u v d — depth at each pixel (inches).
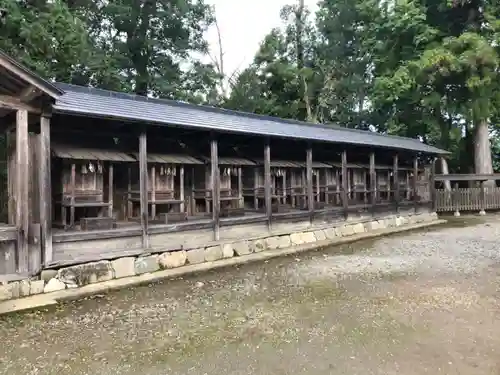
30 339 181.5
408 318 205.2
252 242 388.2
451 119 912.9
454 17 859.4
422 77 789.2
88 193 310.2
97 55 677.9
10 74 225.8
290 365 154.0
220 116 427.2
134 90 890.1
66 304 233.3
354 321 201.8
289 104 1117.7
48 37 418.6
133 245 302.5
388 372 147.3
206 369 151.6
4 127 286.4
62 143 308.5
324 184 542.0
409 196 687.7
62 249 264.2
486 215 781.3
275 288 268.1
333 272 313.9
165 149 385.4
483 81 748.6
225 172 417.4
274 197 458.3
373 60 1007.0
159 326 197.8
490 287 263.0
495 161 1051.3
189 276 303.9
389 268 325.1
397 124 953.5
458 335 182.1
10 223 265.7
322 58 1172.5
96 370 151.5
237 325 198.2
